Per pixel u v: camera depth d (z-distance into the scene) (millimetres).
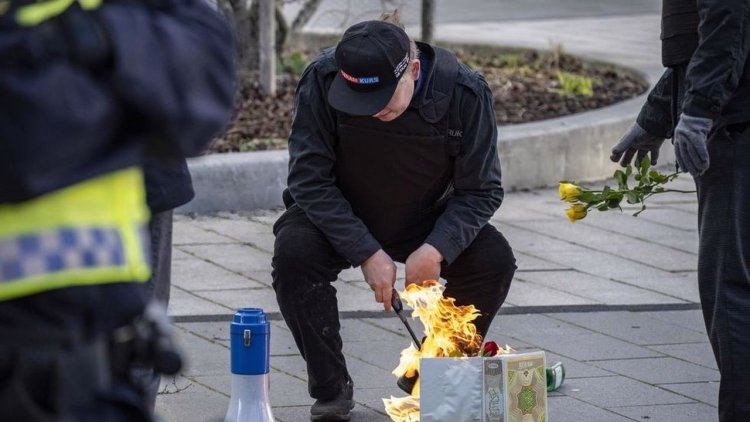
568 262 8297
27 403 2473
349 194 5438
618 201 5250
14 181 2379
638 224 9375
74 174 2473
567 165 10617
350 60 5004
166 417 5480
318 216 5258
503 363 4633
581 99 12625
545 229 9141
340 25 14133
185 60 2566
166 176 4129
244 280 7652
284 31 13289
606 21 19375
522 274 7977
